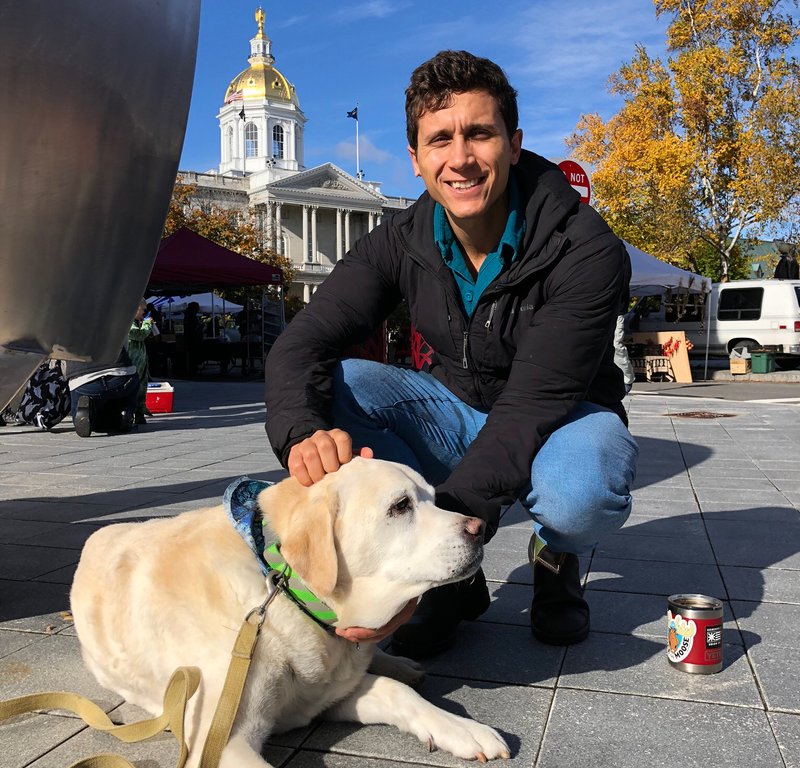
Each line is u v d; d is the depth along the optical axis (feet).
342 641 7.00
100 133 7.60
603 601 10.59
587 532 8.28
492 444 7.88
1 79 6.86
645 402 41.81
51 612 10.12
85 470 21.48
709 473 20.52
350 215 220.02
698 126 94.79
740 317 67.56
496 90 7.89
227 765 5.83
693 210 90.53
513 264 8.28
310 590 6.64
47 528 14.56
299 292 204.23
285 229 208.74
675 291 66.69
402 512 6.78
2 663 8.57
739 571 11.84
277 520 6.95
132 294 8.71
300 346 8.77
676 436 27.96
